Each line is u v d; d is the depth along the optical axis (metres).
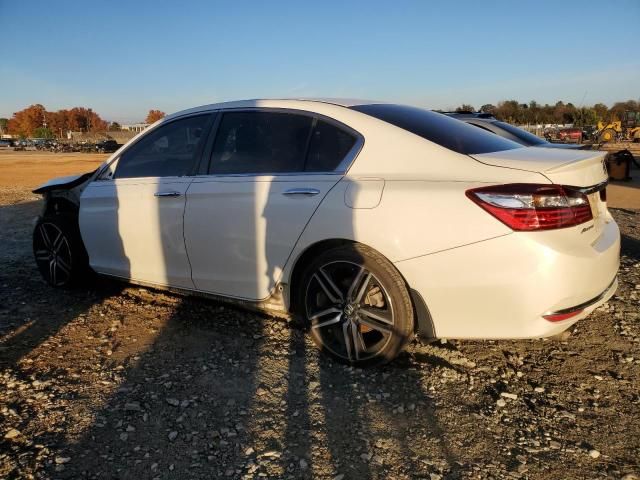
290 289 3.59
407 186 3.11
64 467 2.50
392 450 2.62
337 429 2.79
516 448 2.63
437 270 2.99
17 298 4.84
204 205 3.83
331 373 3.37
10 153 66.81
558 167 2.91
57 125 143.00
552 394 3.13
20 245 7.16
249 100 3.95
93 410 2.97
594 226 3.11
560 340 3.78
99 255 4.62
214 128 4.00
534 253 2.79
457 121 3.99
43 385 3.24
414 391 3.16
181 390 3.17
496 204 2.86
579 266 2.85
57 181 5.16
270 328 4.07
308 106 3.68
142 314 4.40
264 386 3.21
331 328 3.52
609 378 3.30
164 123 4.32
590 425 2.82
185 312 4.41
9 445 2.65
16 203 11.73
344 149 3.43
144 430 2.78
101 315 4.39
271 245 3.55
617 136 42.00
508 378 3.31
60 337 3.97
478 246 2.88
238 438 2.71
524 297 2.83
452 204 2.96
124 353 3.68
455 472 2.46
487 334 2.99
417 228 3.02
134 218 4.25
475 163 3.08
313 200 3.36
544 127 53.78
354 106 3.66
